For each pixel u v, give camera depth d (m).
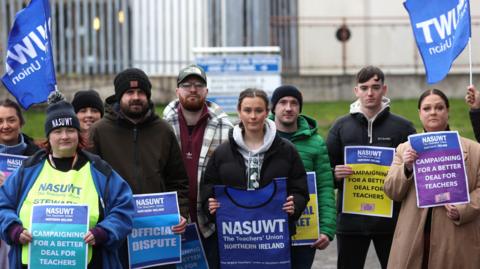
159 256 7.52
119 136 7.65
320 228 8.16
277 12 20.97
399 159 7.62
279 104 8.29
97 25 18.89
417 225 7.43
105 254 6.87
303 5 22.12
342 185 8.56
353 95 20.66
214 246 8.16
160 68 19.00
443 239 7.34
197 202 8.20
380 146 8.52
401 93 20.95
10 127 8.15
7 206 6.86
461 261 7.32
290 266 7.59
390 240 8.54
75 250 6.72
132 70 7.65
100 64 18.89
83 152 7.00
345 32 21.77
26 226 6.78
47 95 8.28
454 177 7.34
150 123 7.72
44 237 6.73
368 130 8.59
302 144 8.29
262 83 13.60
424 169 7.36
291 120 8.27
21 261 6.80
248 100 7.54
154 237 7.50
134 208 7.04
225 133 8.29
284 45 20.95
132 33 18.95
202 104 8.27
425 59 8.21
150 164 7.62
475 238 7.36
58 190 6.84
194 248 8.02
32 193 6.86
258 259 7.55
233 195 7.56
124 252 7.49
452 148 7.36
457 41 7.95
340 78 20.69
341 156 8.73
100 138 7.65
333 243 12.10
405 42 22.02
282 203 7.52
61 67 18.78
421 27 8.21
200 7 18.64
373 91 8.49
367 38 22.06
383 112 8.58
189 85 8.19
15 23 8.34
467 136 16.53
